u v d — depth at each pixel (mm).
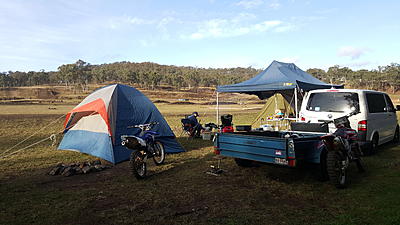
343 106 7836
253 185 5707
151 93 117250
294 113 13758
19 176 6695
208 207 4531
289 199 4879
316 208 4438
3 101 71250
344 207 4441
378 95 8969
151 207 4594
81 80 155250
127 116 8555
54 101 77562
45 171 7125
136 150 6344
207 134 11797
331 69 144000
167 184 5852
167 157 8539
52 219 4180
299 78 10883
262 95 13422
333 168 5211
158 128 9062
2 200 5016
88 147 8562
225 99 93062
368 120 7766
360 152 6363
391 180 5758
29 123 20375
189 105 61219
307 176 6297
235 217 4113
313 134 6520
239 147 5855
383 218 3943
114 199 5008
